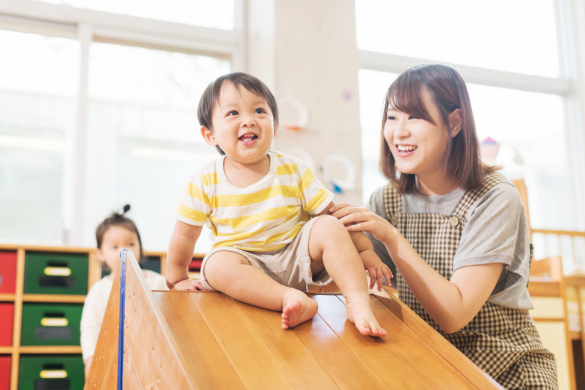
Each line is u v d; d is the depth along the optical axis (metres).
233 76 1.21
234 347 0.90
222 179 1.17
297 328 0.99
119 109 3.30
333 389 0.84
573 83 4.25
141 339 0.89
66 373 2.39
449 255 1.24
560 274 2.51
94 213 3.15
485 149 2.27
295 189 1.19
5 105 3.11
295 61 3.34
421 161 1.23
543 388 1.16
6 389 2.31
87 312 1.98
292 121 3.27
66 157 3.16
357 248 1.16
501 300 1.20
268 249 1.14
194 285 1.14
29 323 2.38
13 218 3.02
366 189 3.65
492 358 1.16
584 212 4.07
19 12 3.20
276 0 3.37
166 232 3.25
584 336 2.57
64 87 3.22
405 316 1.07
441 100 1.22
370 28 3.90
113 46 3.38
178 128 3.39
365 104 3.76
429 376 0.92
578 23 4.32
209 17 3.63
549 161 4.12
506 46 4.19
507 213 1.18
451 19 4.08
